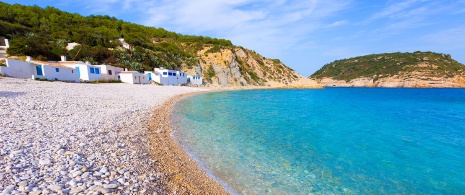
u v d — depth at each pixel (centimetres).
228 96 4612
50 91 2239
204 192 703
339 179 874
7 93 1833
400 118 2423
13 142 803
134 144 1020
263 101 3822
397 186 836
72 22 8094
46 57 4722
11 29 5619
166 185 692
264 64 11031
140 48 7119
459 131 1773
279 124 1856
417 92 8800
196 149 1102
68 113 1438
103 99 2239
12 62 3030
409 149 1283
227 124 1733
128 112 1733
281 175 881
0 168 589
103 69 4638
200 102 3186
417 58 16438
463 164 1060
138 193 586
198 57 8775
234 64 8931
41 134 944
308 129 1720
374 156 1154
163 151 1002
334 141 1410
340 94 7044
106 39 6906
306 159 1073
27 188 507
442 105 3894
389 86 14938
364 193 775
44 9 8288
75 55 5300
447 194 789
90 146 882
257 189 761
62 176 597
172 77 6425
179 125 1577
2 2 7331
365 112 2878
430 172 965
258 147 1207
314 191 771
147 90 3853
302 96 5497
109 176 650
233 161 988
